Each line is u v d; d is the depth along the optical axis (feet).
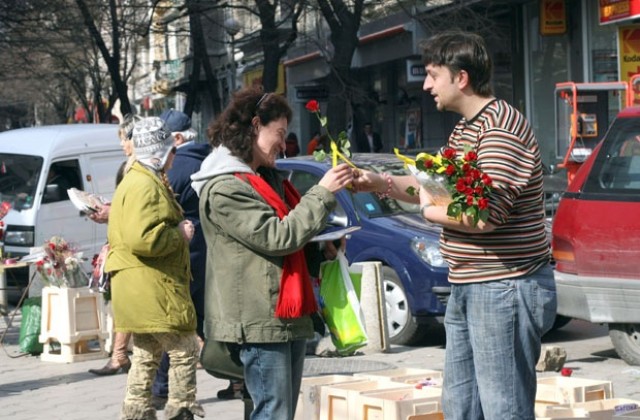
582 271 33.01
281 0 84.69
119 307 22.56
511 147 15.58
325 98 107.76
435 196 15.80
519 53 85.66
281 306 16.81
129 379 23.53
